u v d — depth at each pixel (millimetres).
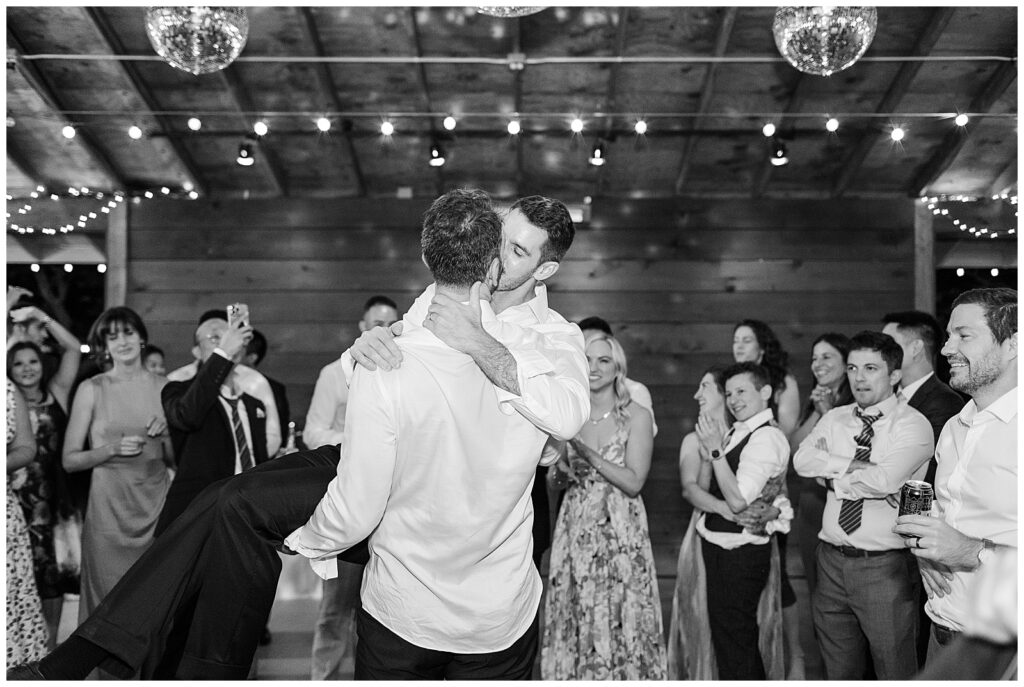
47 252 6648
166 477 4066
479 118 5906
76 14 4773
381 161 6488
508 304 2258
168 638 2336
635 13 4926
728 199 6797
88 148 6047
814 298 6742
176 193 6742
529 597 2158
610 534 3355
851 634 3162
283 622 4723
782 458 3385
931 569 2375
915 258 6656
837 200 6730
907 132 5863
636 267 6816
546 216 2188
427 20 5008
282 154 6383
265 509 2107
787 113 5680
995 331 2295
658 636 3355
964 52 5004
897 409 3156
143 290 6750
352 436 1945
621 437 3408
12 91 5367
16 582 3230
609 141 5980
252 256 6801
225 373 3547
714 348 6773
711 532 3395
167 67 5281
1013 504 2252
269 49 5180
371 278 6812
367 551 2225
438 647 2062
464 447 1965
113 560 3850
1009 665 1597
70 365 4617
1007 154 5812
